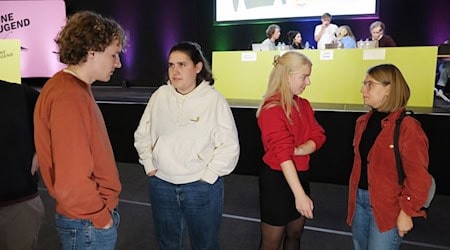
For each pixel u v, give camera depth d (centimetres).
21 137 133
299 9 705
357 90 312
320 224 259
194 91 155
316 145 154
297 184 137
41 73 832
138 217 274
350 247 229
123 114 384
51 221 263
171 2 825
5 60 287
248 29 772
